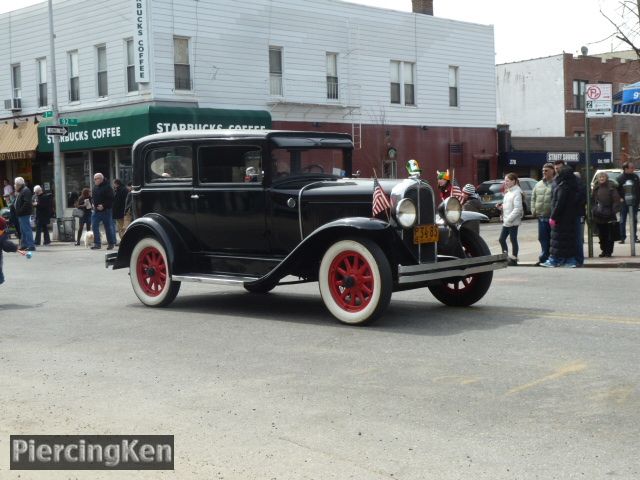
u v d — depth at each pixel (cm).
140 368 721
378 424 539
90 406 607
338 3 3159
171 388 650
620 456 463
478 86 3712
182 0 2714
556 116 4562
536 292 1099
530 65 4650
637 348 722
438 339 789
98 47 2884
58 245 2364
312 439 515
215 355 762
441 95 3556
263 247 974
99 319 989
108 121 2703
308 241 880
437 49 3528
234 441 518
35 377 702
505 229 1488
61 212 2597
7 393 650
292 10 3012
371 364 700
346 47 3194
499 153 3822
